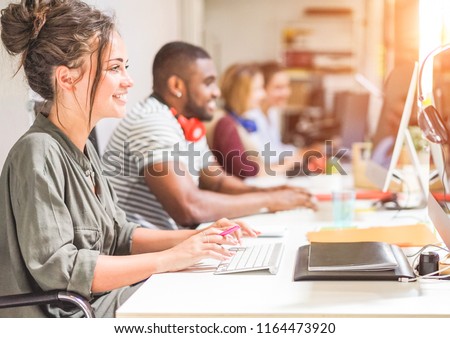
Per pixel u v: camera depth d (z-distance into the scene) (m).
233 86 4.43
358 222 2.30
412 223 2.26
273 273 1.58
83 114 1.71
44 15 1.65
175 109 2.79
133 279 1.56
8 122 2.16
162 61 2.77
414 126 2.61
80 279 1.50
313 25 7.77
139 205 2.50
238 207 2.51
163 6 4.33
